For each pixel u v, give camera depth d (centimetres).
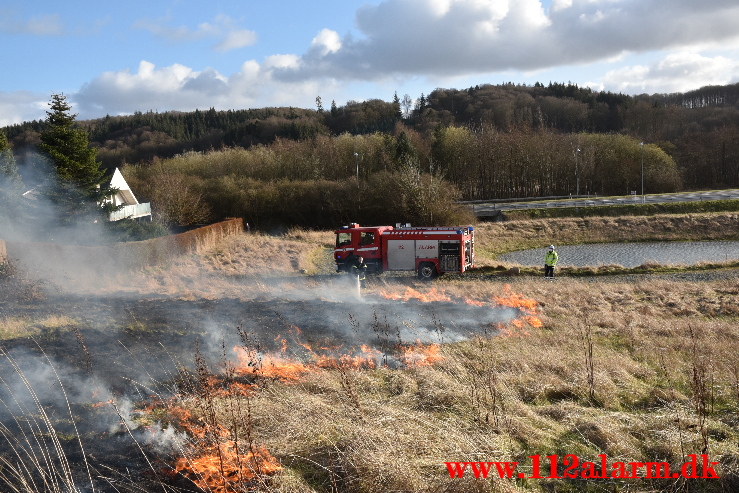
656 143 8438
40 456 668
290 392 846
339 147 7025
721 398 877
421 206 5038
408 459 640
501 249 4212
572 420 790
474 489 586
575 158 7225
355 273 2620
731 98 12938
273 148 7169
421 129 10312
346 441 678
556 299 1866
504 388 894
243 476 621
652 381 999
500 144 7331
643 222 4706
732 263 2689
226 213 5866
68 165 3231
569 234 4597
